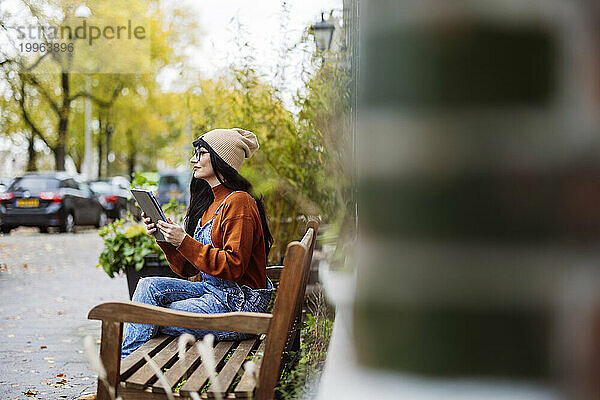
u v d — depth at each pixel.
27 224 19.31
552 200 0.85
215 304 3.40
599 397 0.85
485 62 0.87
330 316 2.76
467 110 0.87
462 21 0.87
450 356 0.90
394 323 0.92
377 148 0.92
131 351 3.26
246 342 3.31
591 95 0.83
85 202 20.98
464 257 0.89
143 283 3.49
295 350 3.52
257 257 3.55
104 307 2.60
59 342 6.05
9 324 6.90
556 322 0.87
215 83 7.01
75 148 34.72
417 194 0.90
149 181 6.72
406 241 0.91
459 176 0.88
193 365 2.90
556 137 0.85
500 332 0.88
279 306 2.47
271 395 2.47
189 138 7.12
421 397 0.90
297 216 6.65
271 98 6.59
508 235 0.87
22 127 28.67
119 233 6.48
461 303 0.89
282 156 6.38
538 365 0.87
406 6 0.89
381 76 0.91
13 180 19.67
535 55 0.85
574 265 0.85
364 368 0.93
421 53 0.89
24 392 4.47
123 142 34.56
